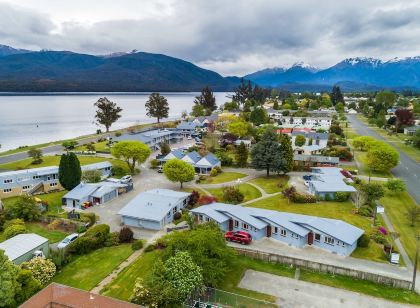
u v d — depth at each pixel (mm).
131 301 37031
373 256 49344
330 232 50625
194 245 42750
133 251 51156
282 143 88562
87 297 35312
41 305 34531
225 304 38625
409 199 72312
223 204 62812
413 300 39656
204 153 110812
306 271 45906
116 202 72938
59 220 61438
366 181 84188
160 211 60781
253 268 46469
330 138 133750
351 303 39125
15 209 62594
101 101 174500
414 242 53406
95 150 119938
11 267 36906
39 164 101062
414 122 168750
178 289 36625
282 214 57531
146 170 98875
